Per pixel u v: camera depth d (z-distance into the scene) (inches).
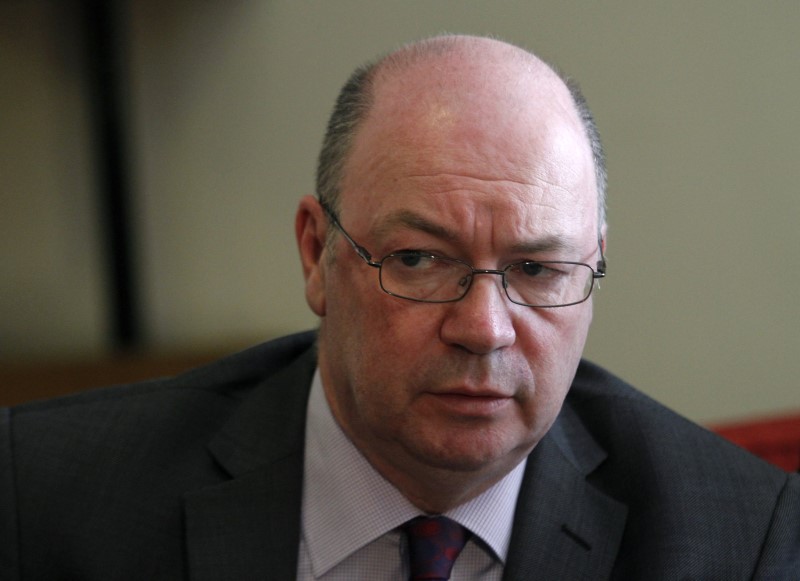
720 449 171.2
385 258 130.3
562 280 133.6
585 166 136.6
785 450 281.4
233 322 356.5
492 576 152.5
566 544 154.3
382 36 334.6
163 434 164.2
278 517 152.9
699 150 343.0
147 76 344.8
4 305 361.4
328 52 338.3
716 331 350.6
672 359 348.2
